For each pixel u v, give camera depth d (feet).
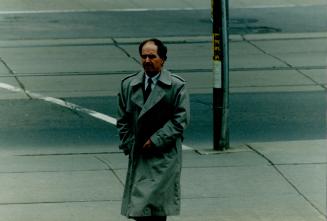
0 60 132.36
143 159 52.90
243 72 124.98
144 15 173.37
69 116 98.68
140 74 53.06
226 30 79.87
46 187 69.21
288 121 96.63
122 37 152.15
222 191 67.77
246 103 105.60
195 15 173.78
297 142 84.79
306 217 61.52
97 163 77.25
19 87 114.52
